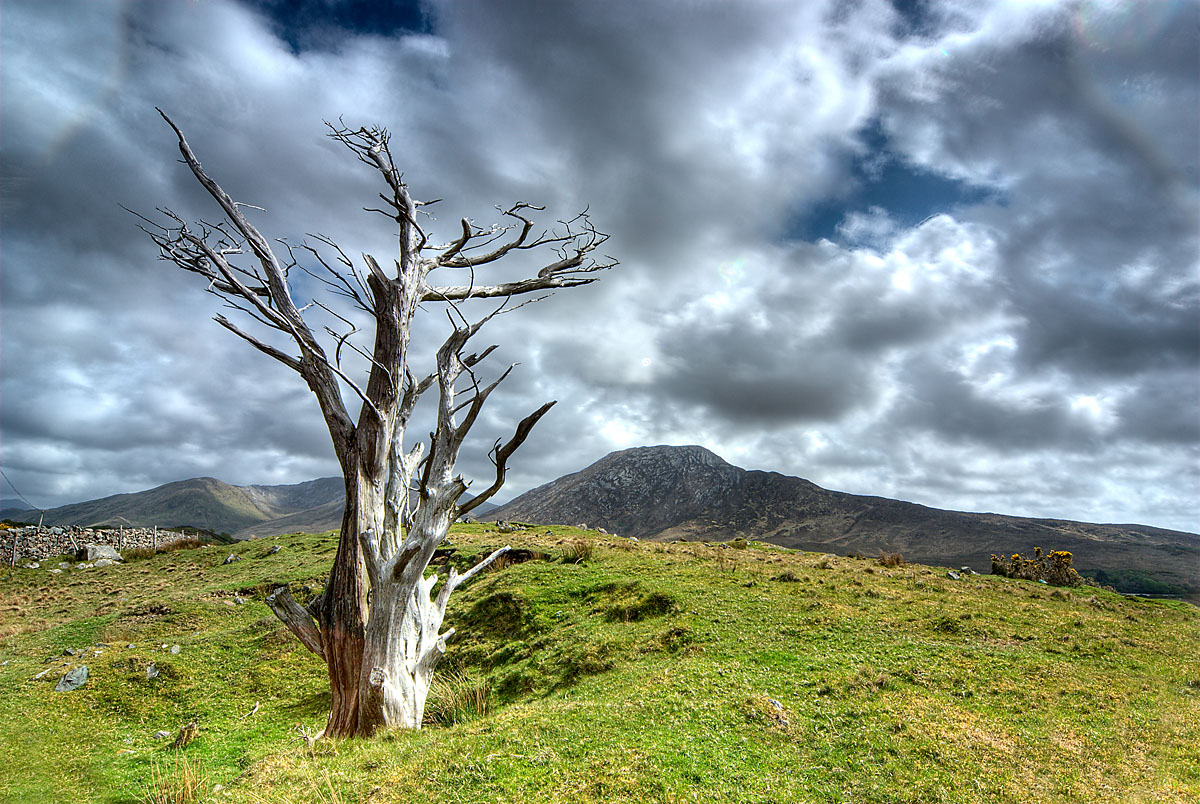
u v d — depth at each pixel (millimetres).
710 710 11547
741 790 8781
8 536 50312
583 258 22484
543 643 19484
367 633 14906
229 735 16828
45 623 31125
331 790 9578
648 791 8703
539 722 11469
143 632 27875
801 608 19516
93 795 12898
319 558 39531
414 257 18297
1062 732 10469
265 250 17188
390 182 18281
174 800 11883
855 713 11359
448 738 11617
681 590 21938
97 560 47500
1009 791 8562
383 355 16781
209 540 58531
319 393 16516
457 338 18297
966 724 10742
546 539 38406
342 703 14984
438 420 16891
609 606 21609
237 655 23453
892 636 16547
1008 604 20547
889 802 8477
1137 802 8156
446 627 23906
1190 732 10406
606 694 13641
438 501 15484
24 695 19562
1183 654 14945
